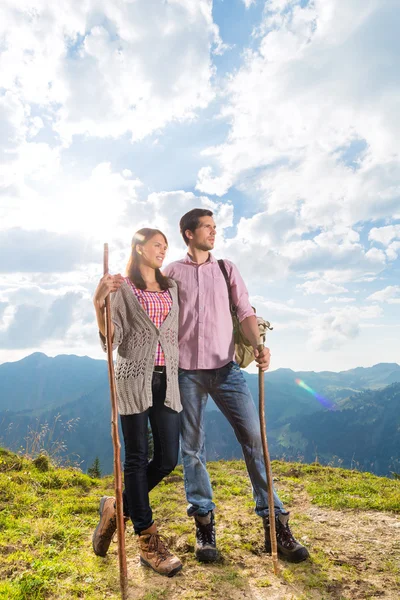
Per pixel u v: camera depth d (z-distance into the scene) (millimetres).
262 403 3404
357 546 3693
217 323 3703
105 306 3219
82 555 3508
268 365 3480
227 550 3584
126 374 3312
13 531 3891
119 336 3309
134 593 2881
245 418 3596
